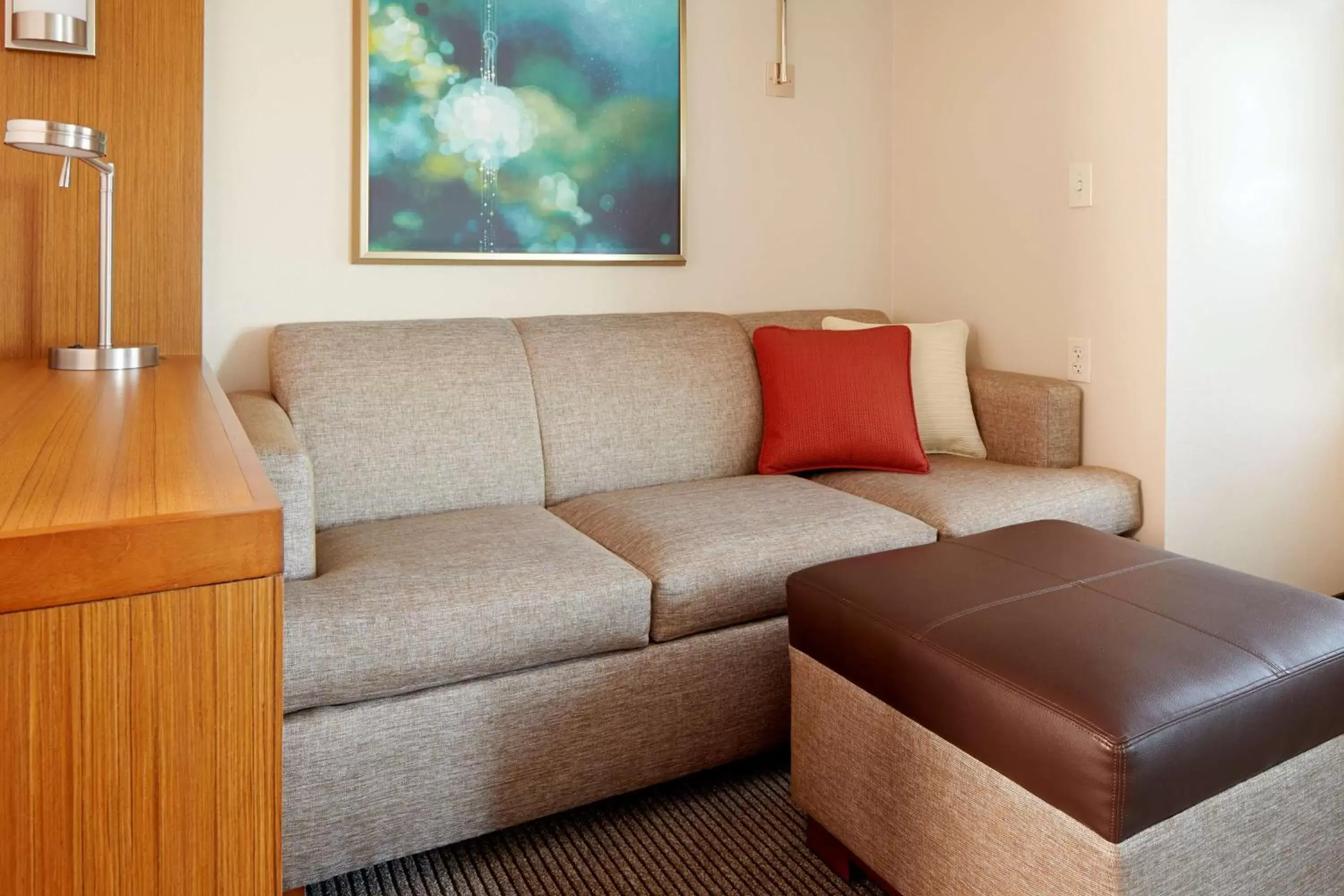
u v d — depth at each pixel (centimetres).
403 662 153
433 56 245
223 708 73
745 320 278
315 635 148
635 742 175
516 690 163
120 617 69
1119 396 248
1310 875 130
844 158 312
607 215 272
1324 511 275
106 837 70
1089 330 255
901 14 312
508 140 256
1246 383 252
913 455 242
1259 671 122
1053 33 259
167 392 154
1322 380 269
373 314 247
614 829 174
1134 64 238
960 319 293
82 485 83
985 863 126
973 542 175
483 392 228
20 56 200
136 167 212
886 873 145
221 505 75
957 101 292
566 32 261
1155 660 123
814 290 311
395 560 175
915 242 313
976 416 271
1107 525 236
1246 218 247
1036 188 268
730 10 287
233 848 74
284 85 231
